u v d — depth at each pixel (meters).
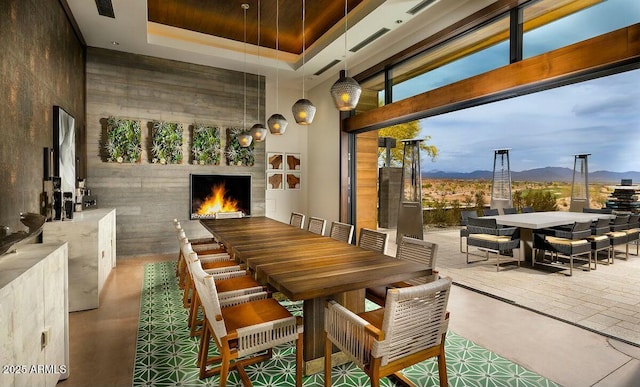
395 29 4.50
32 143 2.85
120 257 5.40
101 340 2.61
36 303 1.68
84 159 5.04
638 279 4.22
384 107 5.15
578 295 3.61
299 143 7.49
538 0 3.20
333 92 2.86
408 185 6.20
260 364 2.29
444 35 4.15
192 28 5.37
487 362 2.28
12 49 2.46
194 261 2.03
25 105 2.71
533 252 4.89
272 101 7.13
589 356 2.35
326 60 5.68
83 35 4.76
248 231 3.62
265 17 4.96
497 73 3.45
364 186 6.60
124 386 2.03
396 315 1.53
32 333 1.63
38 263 1.71
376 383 1.52
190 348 2.50
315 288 1.73
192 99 5.93
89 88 5.15
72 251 3.21
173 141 5.70
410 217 5.39
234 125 6.31
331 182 6.64
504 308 3.25
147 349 2.48
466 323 2.90
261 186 6.64
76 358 2.35
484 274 4.48
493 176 8.20
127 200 5.44
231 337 1.72
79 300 3.21
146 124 5.57
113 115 5.32
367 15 4.05
